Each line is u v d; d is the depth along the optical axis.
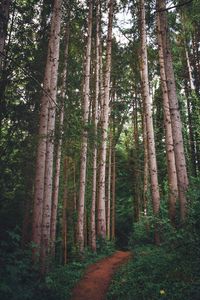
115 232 30.78
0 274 5.97
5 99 12.60
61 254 17.09
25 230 13.65
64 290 9.63
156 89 24.34
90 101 23.33
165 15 10.95
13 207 11.88
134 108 27.45
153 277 8.69
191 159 20.91
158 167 25.38
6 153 13.26
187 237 9.20
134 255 13.61
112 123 26.39
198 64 22.12
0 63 5.98
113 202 26.75
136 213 27.89
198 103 19.00
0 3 5.98
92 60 23.38
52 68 11.57
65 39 17.66
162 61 14.82
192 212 9.33
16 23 13.80
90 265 14.39
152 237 16.09
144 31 15.45
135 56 19.98
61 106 12.45
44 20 14.83
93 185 18.44
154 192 14.34
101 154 18.67
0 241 6.46
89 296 9.87
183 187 10.02
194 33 20.06
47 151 10.91
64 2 16.92
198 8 11.36
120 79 24.86
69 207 22.25
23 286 6.69
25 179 13.94
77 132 11.55
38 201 10.67
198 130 18.83
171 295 7.21
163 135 25.11
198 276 7.59
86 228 23.20
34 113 13.82
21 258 7.48
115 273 11.92
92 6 18.39
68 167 19.78
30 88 13.60
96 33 19.92
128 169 31.08
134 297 8.10
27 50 13.70
